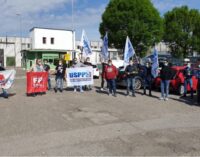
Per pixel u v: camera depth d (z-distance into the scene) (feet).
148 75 47.50
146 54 139.54
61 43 202.69
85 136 24.75
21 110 35.45
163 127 27.50
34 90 46.96
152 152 20.93
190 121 29.94
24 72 135.33
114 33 135.85
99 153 20.72
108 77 46.75
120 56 152.25
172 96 46.85
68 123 29.25
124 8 134.92
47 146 22.27
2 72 44.83
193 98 44.88
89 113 33.76
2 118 31.40
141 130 26.48
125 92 51.06
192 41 156.15
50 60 171.32
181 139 23.88
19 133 25.88
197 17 158.30
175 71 48.55
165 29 161.58
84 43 54.75
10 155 20.48
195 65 51.85
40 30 196.65
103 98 44.32
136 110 35.40
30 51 167.22
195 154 20.51
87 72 51.90
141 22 134.82
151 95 47.47
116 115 32.68
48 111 34.88
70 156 20.18
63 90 53.42
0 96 46.47
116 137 24.40
